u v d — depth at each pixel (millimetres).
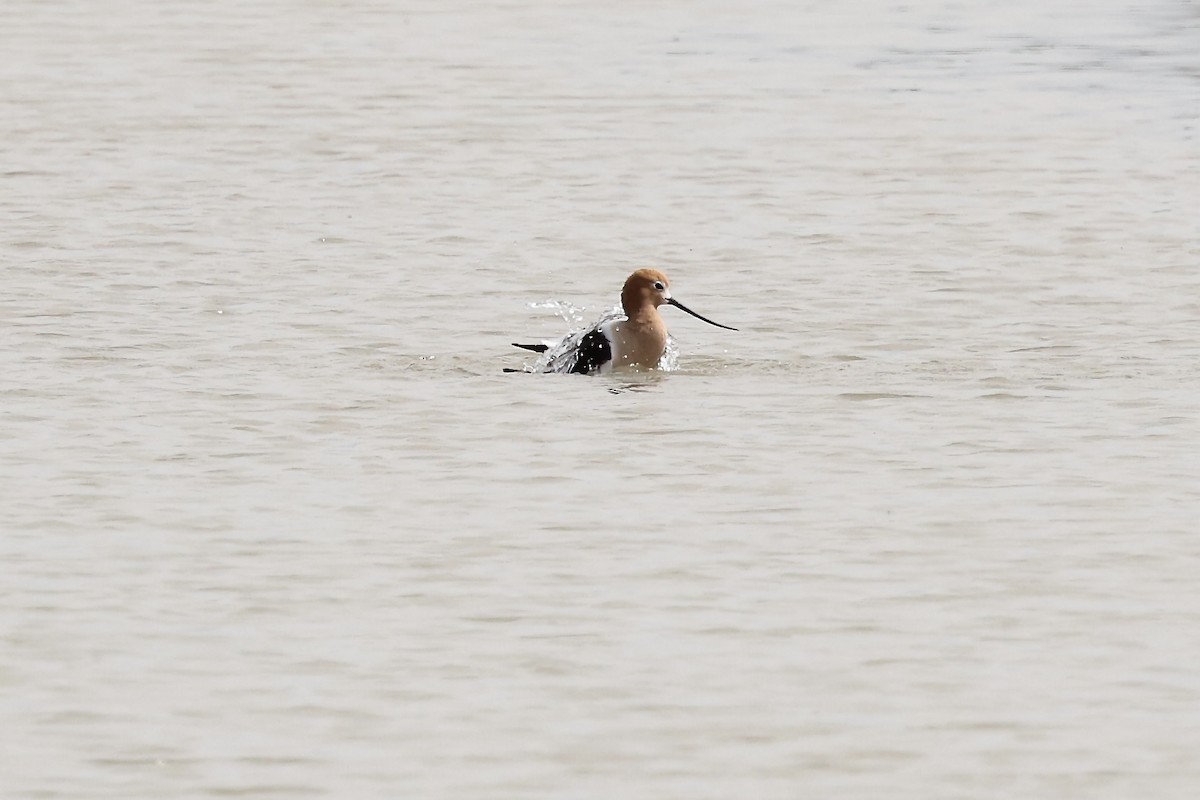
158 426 33938
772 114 70125
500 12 95875
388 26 91188
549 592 26328
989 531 28641
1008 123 68125
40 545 27969
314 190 57500
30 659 24094
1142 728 22391
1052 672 23812
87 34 88562
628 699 23109
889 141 65125
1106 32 90188
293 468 31672
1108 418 34406
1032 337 40781
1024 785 21094
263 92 74312
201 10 95438
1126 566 27234
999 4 100500
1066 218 53375
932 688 23406
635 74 78688
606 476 31312
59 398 35625
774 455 32438
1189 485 30625
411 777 21250
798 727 22422
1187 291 45031
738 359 39219
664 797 20875
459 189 57750
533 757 21719
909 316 42875
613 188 57969
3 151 63125
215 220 53125
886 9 98812
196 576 26844
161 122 68250
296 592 26281
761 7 99000
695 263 48719
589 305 44500
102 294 44344
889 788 21047
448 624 25234
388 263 48312
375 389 36562
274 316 42531
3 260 47906
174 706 22859
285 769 21406
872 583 26656
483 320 42750
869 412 34969
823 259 48938
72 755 21672
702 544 28141
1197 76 77688
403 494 30391
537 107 71312
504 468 31734
